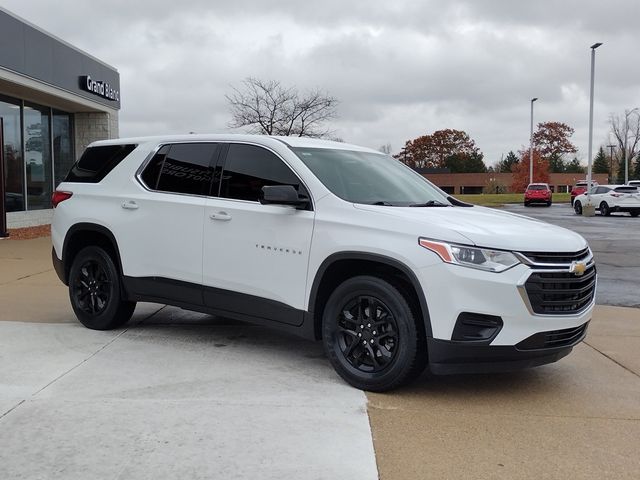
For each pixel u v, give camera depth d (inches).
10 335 239.6
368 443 147.9
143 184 238.7
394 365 177.9
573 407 176.4
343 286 186.7
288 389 183.8
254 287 205.9
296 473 132.4
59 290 338.0
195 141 231.5
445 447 147.8
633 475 135.9
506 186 3307.1
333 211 191.8
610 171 3570.4
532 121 2198.6
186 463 135.7
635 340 254.7
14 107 693.3
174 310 294.4
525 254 171.2
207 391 180.2
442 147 4436.5
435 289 169.5
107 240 251.3
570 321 176.6
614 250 589.9
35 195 740.7
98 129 831.7
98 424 155.0
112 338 238.7
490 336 167.8
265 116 1095.0
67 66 698.8
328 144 228.7
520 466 139.1
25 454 138.8
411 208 193.9
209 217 216.4
